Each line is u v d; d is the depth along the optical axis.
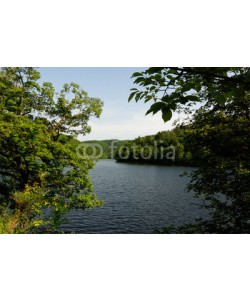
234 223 9.27
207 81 2.61
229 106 8.74
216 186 9.76
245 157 8.94
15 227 13.31
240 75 2.50
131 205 39.38
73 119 19.38
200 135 9.58
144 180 67.88
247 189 9.09
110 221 31.45
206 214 33.53
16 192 15.40
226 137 9.05
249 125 9.03
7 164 17.11
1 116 14.70
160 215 33.81
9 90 15.77
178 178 70.94
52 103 18.53
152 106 2.33
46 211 26.52
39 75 17.05
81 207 17.98
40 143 15.61
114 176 78.62
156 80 2.62
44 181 17.17
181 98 2.35
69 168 18.22
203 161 10.02
